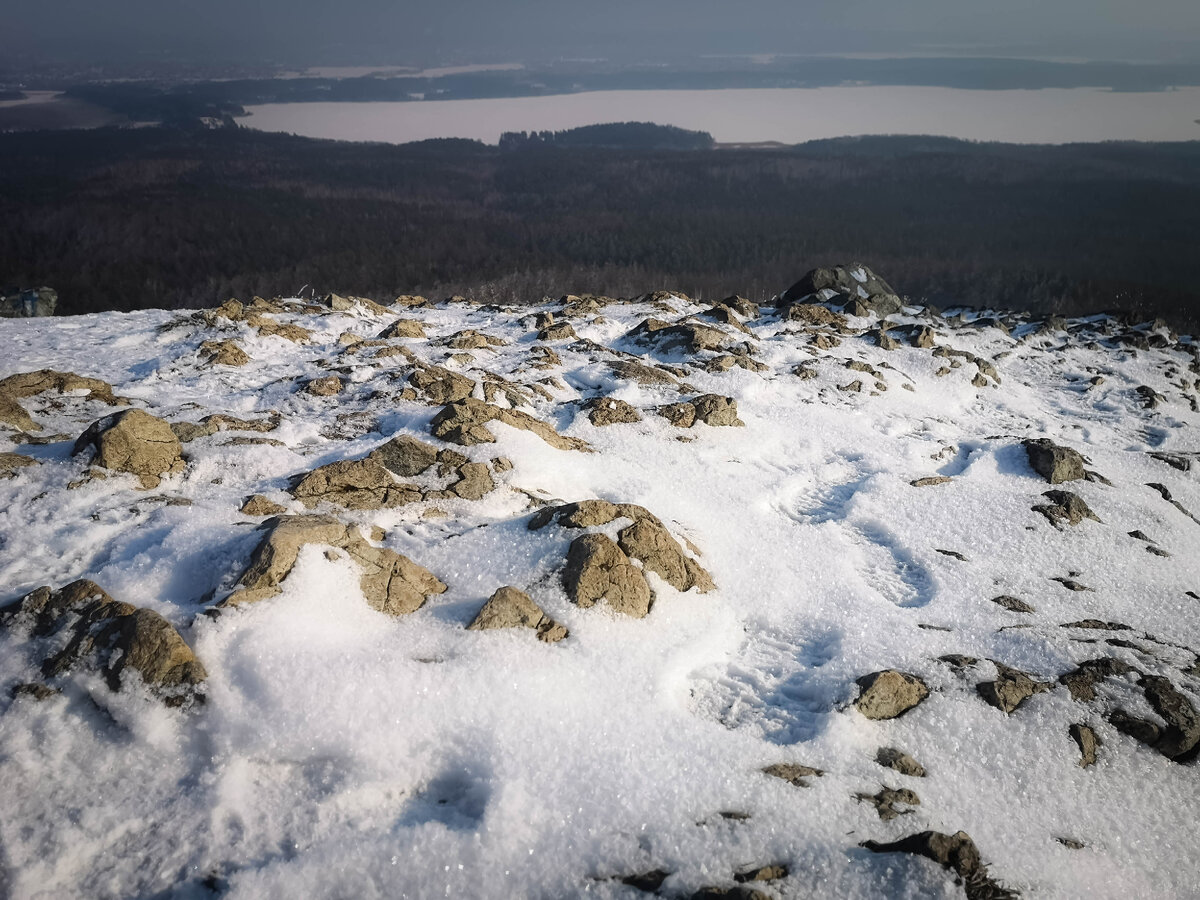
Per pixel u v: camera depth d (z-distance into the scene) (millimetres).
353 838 5445
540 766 5973
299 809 5648
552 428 12375
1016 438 15633
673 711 6781
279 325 17219
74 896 5051
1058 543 11109
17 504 8602
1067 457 13625
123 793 5672
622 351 17859
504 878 5227
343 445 11000
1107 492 13227
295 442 11133
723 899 5059
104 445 9273
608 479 11172
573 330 18172
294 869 5195
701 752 6336
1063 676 7727
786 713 7125
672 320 20469
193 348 15359
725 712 7090
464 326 19609
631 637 7516
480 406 11578
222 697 6191
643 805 5762
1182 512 13375
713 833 5602
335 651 6672
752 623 8539
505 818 5547
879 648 8031
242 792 5727
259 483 9633
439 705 6367
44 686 6301
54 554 7852
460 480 9930
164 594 7262
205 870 5227
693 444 12969
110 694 6188
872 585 9750
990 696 7316
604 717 6520
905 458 13930
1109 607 9688
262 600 6953
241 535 7855
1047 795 6508
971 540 11023
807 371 17234
